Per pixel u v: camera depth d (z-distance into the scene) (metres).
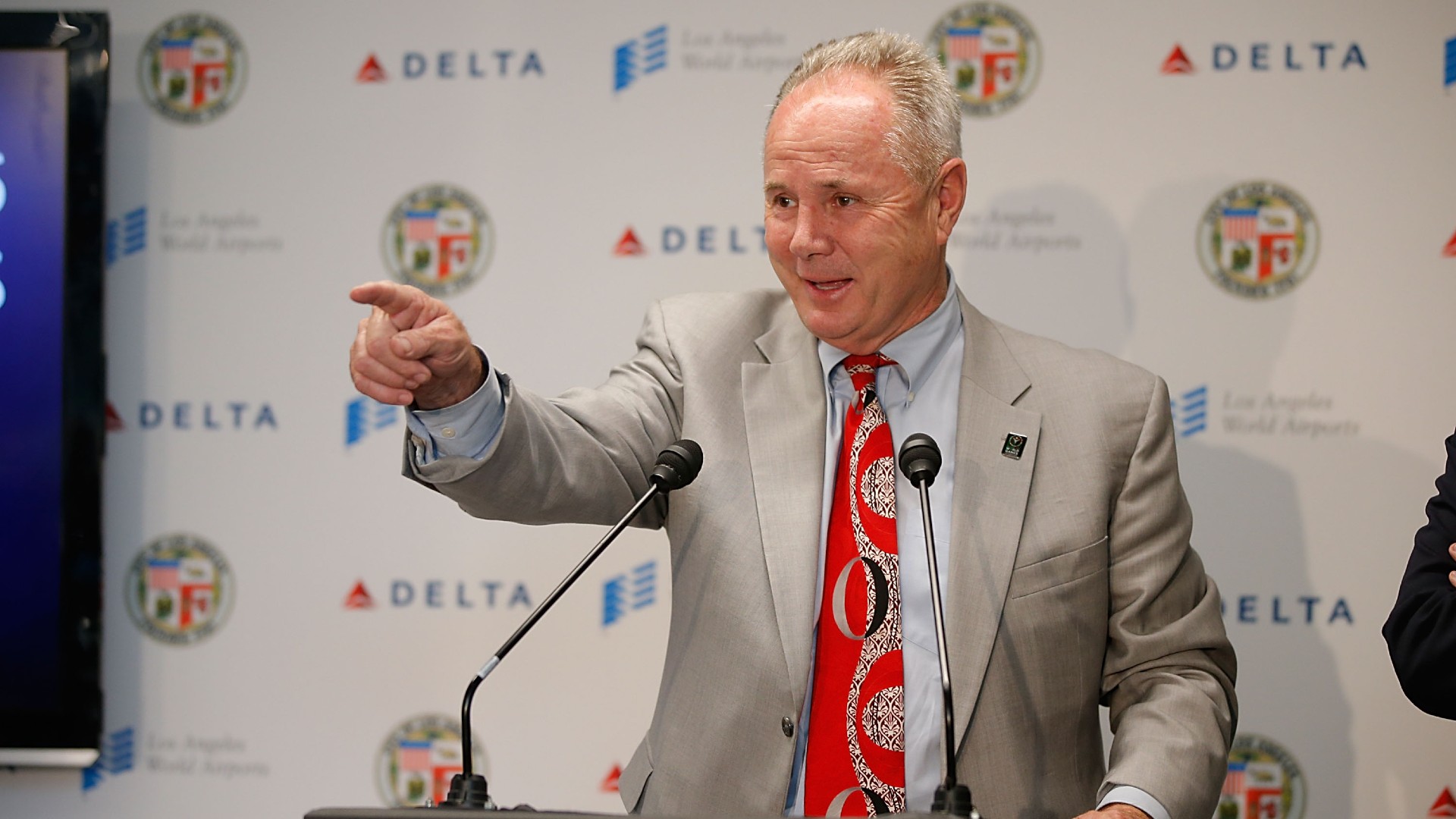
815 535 4.17
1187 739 3.88
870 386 4.42
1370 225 6.14
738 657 4.12
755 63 6.39
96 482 6.32
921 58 4.27
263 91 6.53
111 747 6.46
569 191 6.42
